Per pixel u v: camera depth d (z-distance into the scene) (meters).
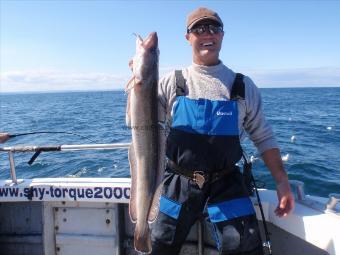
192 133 2.59
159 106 2.54
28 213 3.60
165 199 2.67
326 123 23.39
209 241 3.12
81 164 11.34
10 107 59.97
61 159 12.12
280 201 2.69
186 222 2.66
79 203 3.47
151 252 2.66
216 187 2.63
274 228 3.00
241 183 2.67
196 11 2.77
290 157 11.50
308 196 3.10
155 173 2.45
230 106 2.60
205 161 2.59
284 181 2.75
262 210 2.78
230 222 2.55
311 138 16.20
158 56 2.44
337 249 2.30
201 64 2.75
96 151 13.37
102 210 3.45
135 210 2.50
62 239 3.52
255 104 2.78
